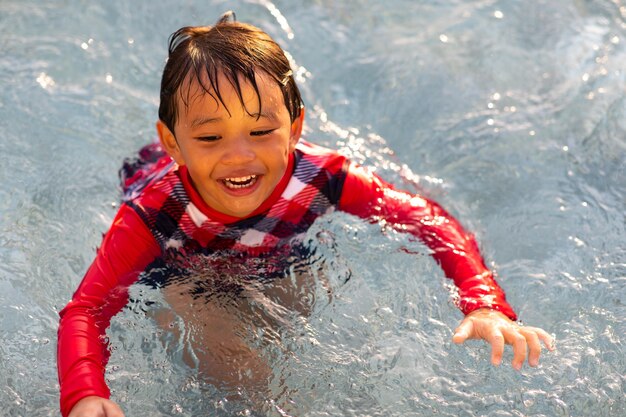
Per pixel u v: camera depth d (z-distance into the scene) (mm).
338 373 2014
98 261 2107
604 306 2201
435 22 3445
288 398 1959
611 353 2061
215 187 2027
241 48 1987
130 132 2850
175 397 1967
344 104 3066
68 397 1840
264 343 2066
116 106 2959
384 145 2879
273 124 1966
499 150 2818
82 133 2828
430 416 1931
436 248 2295
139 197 2195
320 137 2857
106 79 3094
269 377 2000
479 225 2551
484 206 2625
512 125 2904
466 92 3070
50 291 2268
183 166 2172
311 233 2307
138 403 1955
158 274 2168
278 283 2199
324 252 2293
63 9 3406
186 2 3455
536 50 3236
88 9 3408
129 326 2090
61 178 2646
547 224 2518
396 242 2332
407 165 2785
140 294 2135
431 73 3156
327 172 2283
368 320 2145
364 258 2297
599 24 3344
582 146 2793
